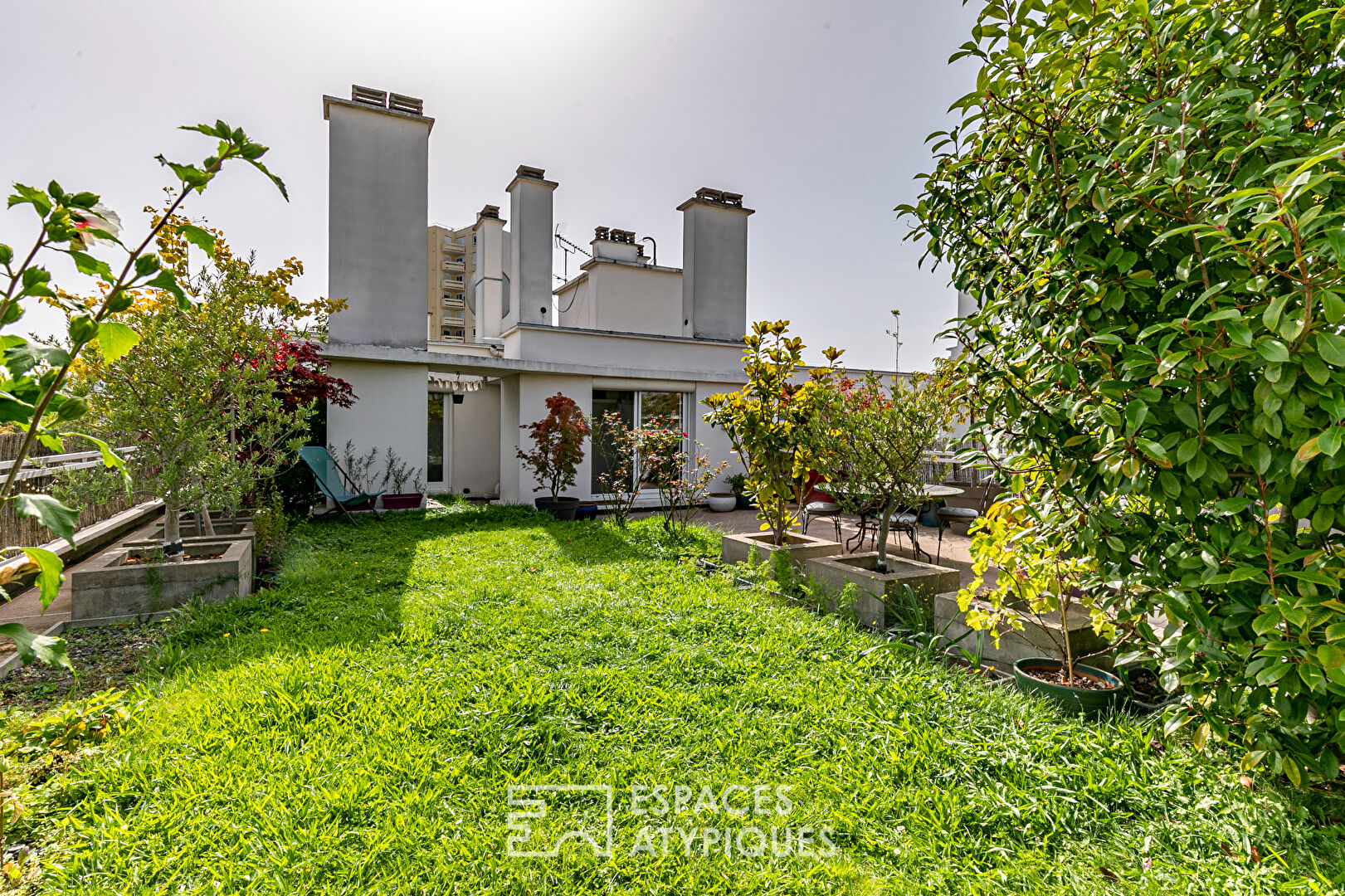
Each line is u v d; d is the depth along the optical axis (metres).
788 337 6.58
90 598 4.68
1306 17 1.91
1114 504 2.66
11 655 3.84
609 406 13.55
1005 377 2.85
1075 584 3.42
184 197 1.82
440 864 2.11
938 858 2.19
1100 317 2.54
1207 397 2.21
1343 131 1.97
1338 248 1.60
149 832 2.24
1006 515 3.57
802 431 6.40
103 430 5.46
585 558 6.95
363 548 7.30
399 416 11.14
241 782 2.49
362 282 10.93
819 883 2.08
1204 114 2.14
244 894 1.99
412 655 3.87
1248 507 2.29
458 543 7.62
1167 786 2.51
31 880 1.98
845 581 5.19
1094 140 2.69
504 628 4.36
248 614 4.70
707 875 2.11
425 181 11.37
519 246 13.12
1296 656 1.98
